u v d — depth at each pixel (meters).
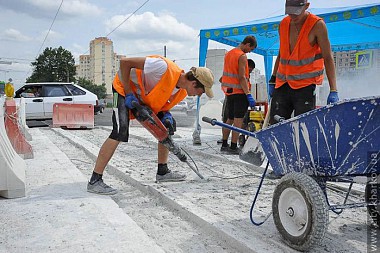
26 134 8.73
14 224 3.30
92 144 8.77
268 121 5.16
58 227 3.24
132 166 6.20
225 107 7.39
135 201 4.41
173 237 3.34
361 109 2.52
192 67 4.38
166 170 5.06
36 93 14.20
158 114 4.74
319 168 2.87
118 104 4.36
